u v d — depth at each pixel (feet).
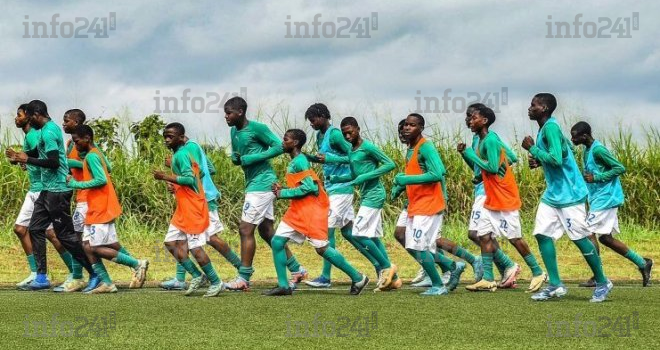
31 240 132.77
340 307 109.29
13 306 111.04
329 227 138.21
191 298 119.85
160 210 209.46
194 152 134.31
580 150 201.05
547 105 114.62
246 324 95.45
